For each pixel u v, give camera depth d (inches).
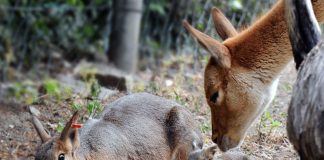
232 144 432.1
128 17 768.3
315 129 331.0
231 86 416.2
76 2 856.3
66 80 745.6
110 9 852.0
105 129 412.2
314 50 346.6
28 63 831.1
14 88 749.9
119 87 599.5
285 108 518.3
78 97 533.0
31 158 441.4
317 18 423.8
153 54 815.1
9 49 825.5
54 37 853.2
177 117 426.3
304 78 341.4
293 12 370.3
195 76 593.3
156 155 420.8
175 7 811.4
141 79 713.6
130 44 770.8
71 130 391.5
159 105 434.9
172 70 682.8
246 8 679.1
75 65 811.4
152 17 842.2
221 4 697.6
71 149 389.7
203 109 514.6
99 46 847.7
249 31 421.1
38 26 849.5
